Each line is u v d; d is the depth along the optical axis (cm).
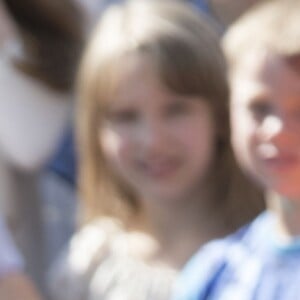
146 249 519
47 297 573
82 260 539
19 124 582
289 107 330
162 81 497
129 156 509
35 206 596
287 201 350
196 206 512
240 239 384
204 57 504
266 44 333
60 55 592
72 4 600
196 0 561
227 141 510
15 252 446
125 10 536
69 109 598
